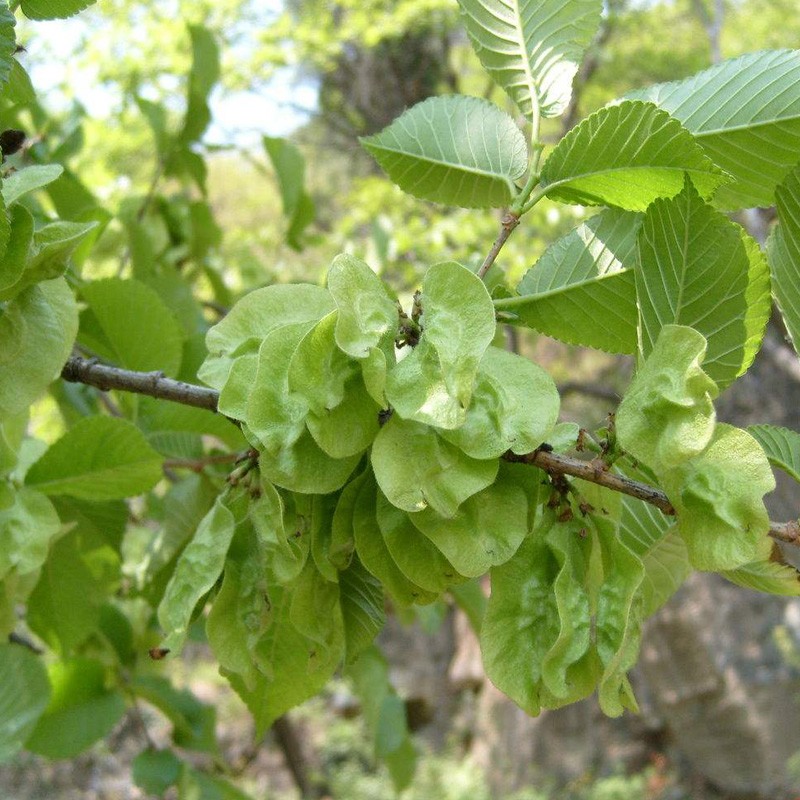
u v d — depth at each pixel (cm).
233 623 22
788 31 171
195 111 52
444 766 186
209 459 36
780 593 21
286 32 146
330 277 20
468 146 28
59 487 29
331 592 23
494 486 21
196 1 139
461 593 42
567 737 175
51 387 44
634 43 171
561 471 21
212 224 55
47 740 39
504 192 28
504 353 21
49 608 38
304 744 192
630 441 20
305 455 21
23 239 21
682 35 172
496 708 186
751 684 152
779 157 25
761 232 57
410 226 115
